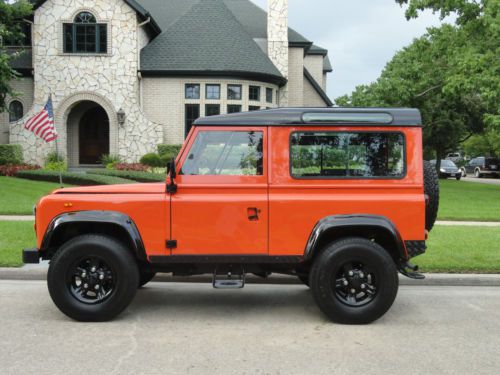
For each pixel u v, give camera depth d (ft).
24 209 42.93
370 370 13.48
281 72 87.10
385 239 18.57
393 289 17.21
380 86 80.59
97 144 80.48
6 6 63.57
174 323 17.71
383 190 17.74
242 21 95.40
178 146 74.84
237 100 78.18
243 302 20.67
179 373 13.20
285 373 13.25
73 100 74.59
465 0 69.97
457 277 23.67
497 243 29.99
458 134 108.58
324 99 94.17
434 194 18.30
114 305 17.53
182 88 77.05
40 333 16.46
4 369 13.39
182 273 18.56
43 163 74.13
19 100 77.51
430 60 77.51
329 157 17.85
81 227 18.85
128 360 14.10
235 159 17.89
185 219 17.63
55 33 73.97
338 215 17.53
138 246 17.40
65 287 17.54
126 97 74.79
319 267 17.33
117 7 74.18
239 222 17.63
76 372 13.21
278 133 17.81
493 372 13.39
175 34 81.25
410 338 16.16
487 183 97.60
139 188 18.08
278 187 17.71
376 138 17.87
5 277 24.08
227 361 14.07
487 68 63.05
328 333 16.65
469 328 17.25
